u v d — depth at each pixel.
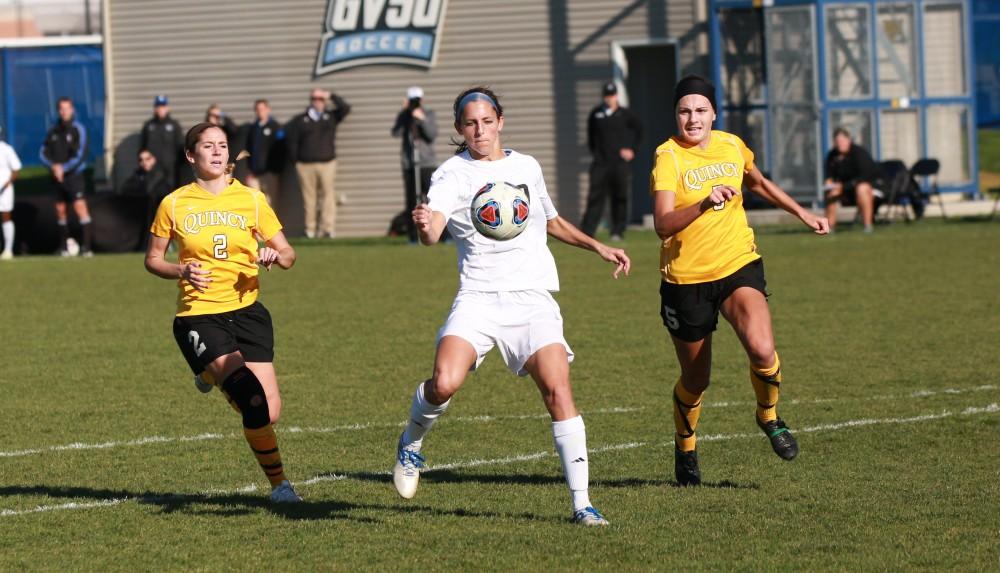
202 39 107.62
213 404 37.44
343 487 27.23
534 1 101.94
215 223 26.41
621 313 54.34
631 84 102.88
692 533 22.53
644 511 24.41
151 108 108.69
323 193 102.50
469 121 23.48
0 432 33.75
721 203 24.62
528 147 102.62
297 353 46.09
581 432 23.19
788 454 26.61
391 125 104.94
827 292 58.56
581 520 23.23
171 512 25.20
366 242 95.12
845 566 20.27
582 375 40.66
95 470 29.36
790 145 97.25
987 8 131.25
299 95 106.56
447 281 67.56
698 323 26.33
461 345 23.05
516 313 23.33
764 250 76.88
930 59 98.94
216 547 22.47
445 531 23.17
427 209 22.70
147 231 94.31
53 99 134.12
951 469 27.53
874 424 32.47
